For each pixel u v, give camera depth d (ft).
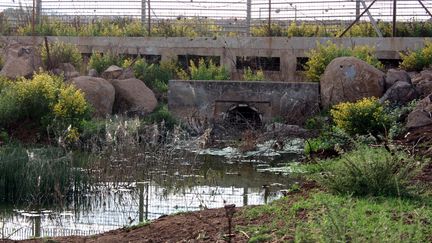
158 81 79.41
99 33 94.63
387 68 81.30
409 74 73.00
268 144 59.67
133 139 54.54
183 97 71.82
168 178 46.70
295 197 34.14
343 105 54.80
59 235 32.42
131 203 39.29
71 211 37.50
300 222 27.30
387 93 64.08
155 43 89.15
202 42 87.30
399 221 26.09
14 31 100.17
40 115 59.98
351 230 23.59
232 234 27.35
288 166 50.75
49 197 39.58
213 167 50.93
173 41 88.53
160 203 39.17
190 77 81.20
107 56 83.05
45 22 100.17
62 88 62.80
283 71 84.33
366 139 49.11
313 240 23.73
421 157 41.65
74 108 60.29
